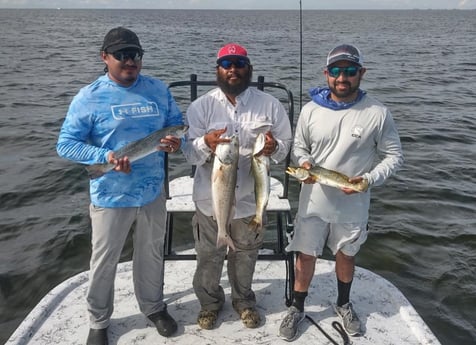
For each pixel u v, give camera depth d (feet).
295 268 12.13
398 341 11.12
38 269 19.54
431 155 34.24
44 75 73.87
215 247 11.19
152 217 10.64
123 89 9.87
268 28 281.54
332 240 11.24
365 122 10.19
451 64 99.45
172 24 342.64
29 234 22.36
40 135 38.52
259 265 14.24
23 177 29.27
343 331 11.36
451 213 24.66
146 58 100.27
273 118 10.95
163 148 9.93
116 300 12.48
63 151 9.62
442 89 65.51
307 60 98.58
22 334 11.01
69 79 70.03
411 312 12.03
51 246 21.25
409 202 25.89
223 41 159.02
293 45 142.72
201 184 11.13
